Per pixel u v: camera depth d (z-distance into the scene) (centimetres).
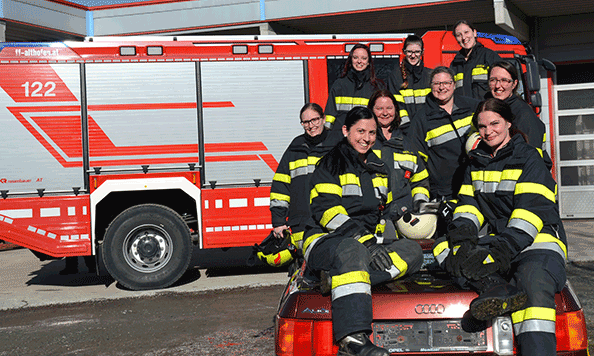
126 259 673
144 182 675
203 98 689
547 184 294
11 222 656
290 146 444
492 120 312
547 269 275
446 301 269
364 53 527
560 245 296
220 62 694
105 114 671
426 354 264
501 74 412
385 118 419
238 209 693
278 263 453
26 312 595
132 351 454
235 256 909
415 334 267
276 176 445
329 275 275
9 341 493
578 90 1208
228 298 625
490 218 323
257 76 702
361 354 253
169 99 683
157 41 685
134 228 671
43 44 664
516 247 279
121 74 675
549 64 786
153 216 673
